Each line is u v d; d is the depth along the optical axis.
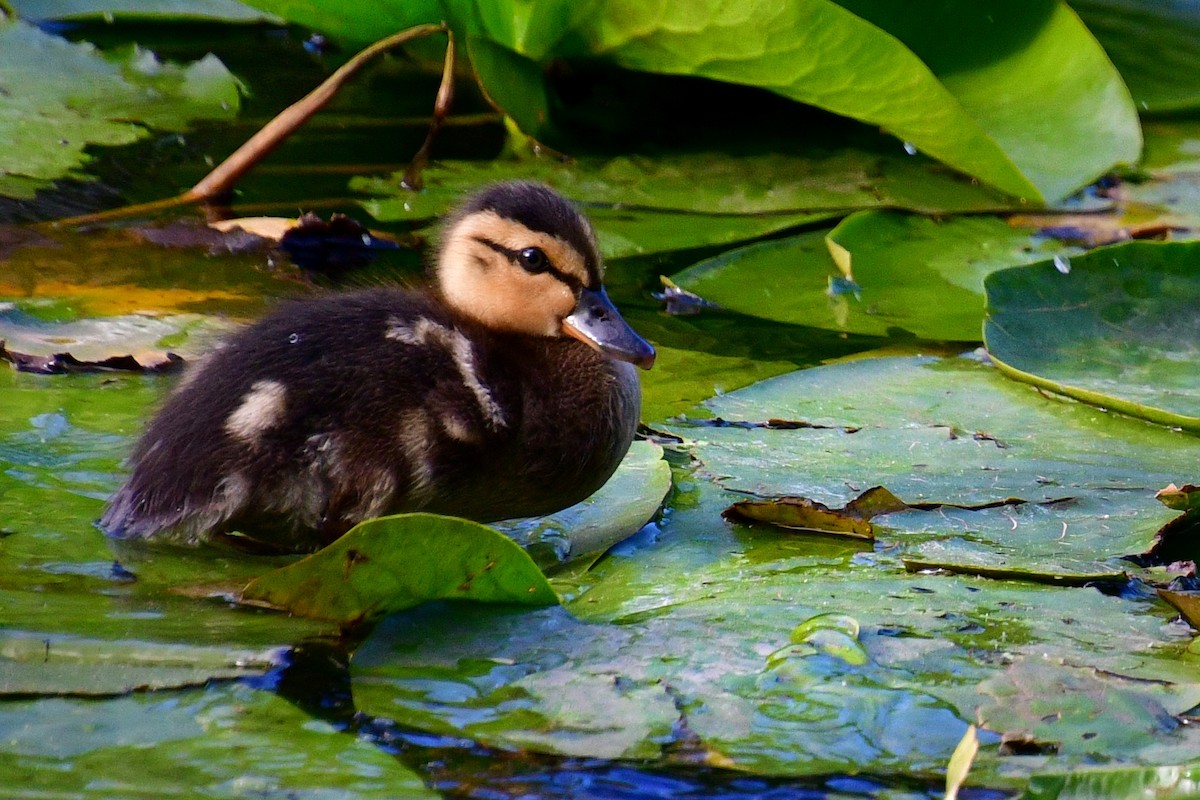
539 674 7.43
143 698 7.08
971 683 7.43
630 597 8.41
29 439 10.07
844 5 17.33
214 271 13.31
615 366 9.84
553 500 9.59
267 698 7.14
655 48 15.85
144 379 11.16
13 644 7.51
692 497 9.93
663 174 16.28
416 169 15.63
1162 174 17.28
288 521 9.13
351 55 19.45
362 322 9.39
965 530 9.34
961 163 15.73
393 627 7.84
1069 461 10.38
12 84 17.44
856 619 8.07
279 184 15.31
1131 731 6.99
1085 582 8.67
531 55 16.14
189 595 8.23
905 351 12.50
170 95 17.58
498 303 9.84
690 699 7.21
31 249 13.48
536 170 16.08
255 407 9.02
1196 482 10.02
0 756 6.56
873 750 6.84
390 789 6.45
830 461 10.37
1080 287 12.59
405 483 9.06
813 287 13.78
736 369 12.06
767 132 17.83
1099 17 22.39
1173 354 11.98
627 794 6.47
